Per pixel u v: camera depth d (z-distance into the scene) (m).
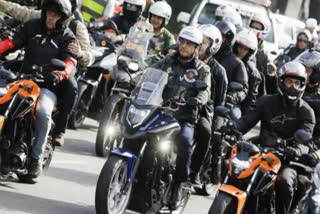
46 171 20.11
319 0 88.88
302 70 17.34
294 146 17.33
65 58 19.22
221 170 22.47
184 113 18.62
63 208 18.61
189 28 19.00
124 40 27.69
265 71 28.92
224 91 21.61
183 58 19.00
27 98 18.14
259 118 17.92
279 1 85.75
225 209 15.69
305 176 17.06
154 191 17.75
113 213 17.30
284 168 16.78
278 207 16.66
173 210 18.70
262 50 29.44
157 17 27.92
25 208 17.98
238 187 16.28
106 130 24.55
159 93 17.81
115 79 25.53
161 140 17.44
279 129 17.78
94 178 22.02
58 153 24.19
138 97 17.70
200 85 17.84
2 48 19.19
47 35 19.30
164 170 18.05
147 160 17.45
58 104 19.47
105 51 27.98
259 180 16.27
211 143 22.14
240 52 25.61
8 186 19.39
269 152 16.70
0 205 17.81
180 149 18.31
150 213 18.02
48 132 18.66
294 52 37.06
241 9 45.31
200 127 20.12
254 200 16.36
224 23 24.30
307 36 36.62
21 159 18.33
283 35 56.31
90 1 35.91
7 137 18.16
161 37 28.12
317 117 19.30
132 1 29.45
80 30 20.45
